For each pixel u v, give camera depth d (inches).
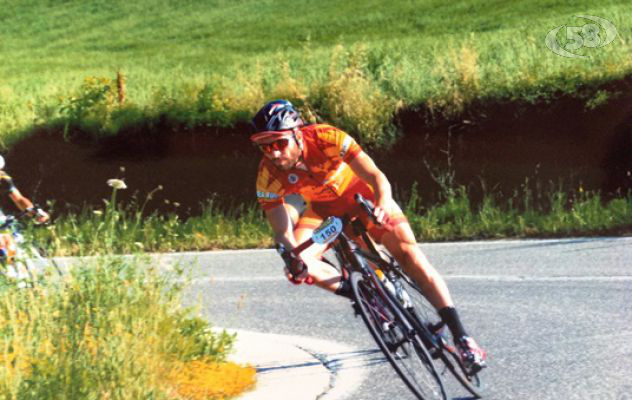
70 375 209.3
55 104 860.6
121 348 219.3
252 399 240.5
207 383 242.2
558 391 237.0
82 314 235.6
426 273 235.1
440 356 232.2
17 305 246.5
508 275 394.3
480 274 401.7
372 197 246.4
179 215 652.7
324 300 380.2
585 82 563.8
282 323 345.4
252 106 674.8
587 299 338.6
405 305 241.6
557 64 666.8
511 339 294.0
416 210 580.7
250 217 584.7
